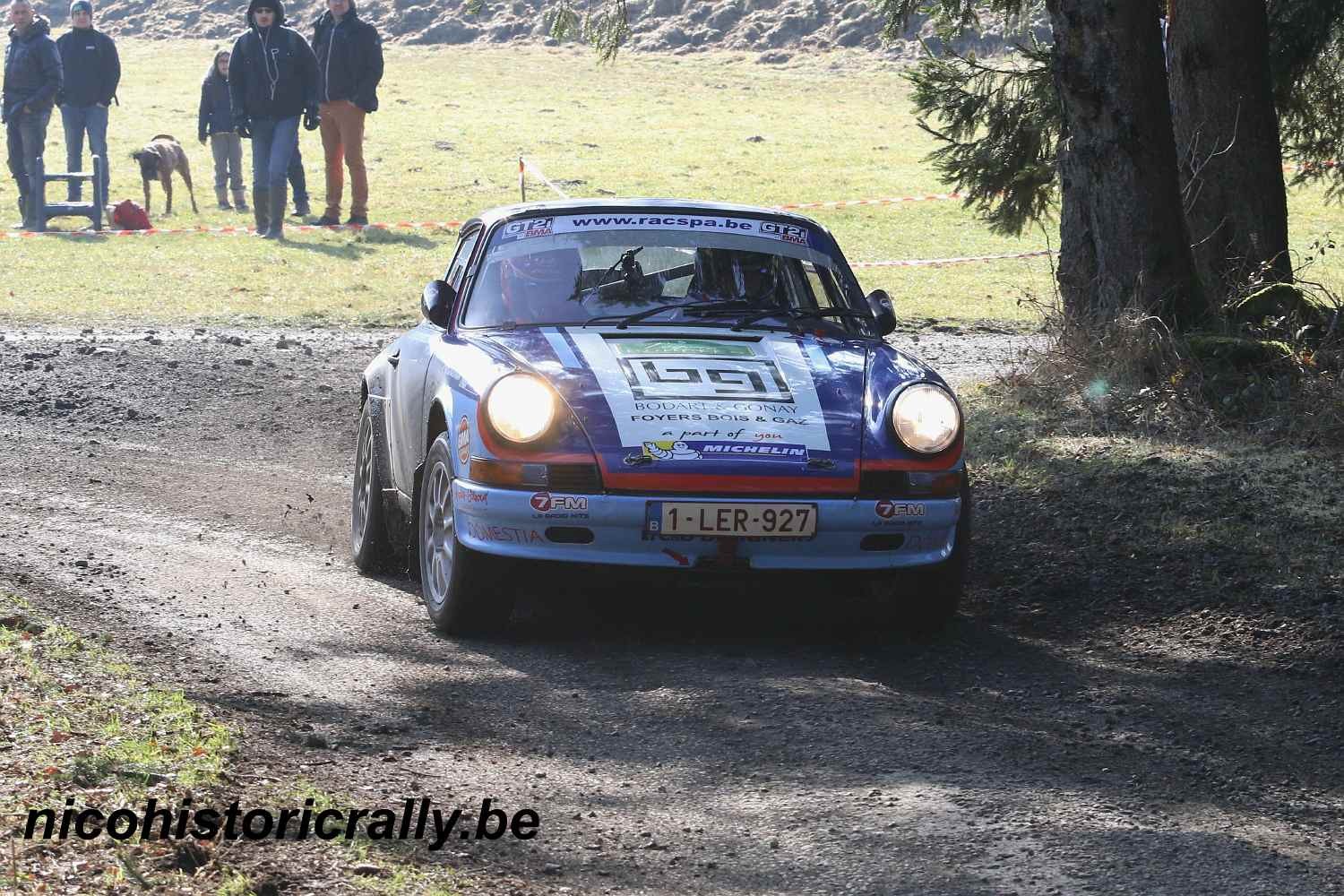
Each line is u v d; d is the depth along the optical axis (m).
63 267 47.84
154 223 59.16
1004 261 57.12
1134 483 20.73
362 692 13.51
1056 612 16.75
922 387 15.31
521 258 17.50
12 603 15.72
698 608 16.62
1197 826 10.86
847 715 13.00
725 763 11.87
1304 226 65.00
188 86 117.19
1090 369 25.27
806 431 14.85
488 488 14.52
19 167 56.69
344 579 18.14
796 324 17.12
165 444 26.55
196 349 35.06
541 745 12.26
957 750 12.26
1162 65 25.97
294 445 26.95
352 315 41.78
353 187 58.28
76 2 57.31
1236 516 19.20
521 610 16.42
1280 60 33.56
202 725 11.82
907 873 9.88
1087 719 13.25
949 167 35.12
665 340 16.25
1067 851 10.27
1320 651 15.12
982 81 34.78
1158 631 15.97
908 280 52.31
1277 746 12.71
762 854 10.16
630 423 14.67
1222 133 28.02
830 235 18.58
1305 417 22.59
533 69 135.38
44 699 11.87
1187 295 26.05
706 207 18.38
